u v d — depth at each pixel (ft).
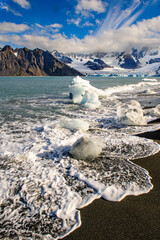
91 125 20.98
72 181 8.91
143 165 10.73
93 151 11.33
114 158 11.62
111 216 6.67
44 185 8.45
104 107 34.01
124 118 21.15
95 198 7.68
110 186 8.44
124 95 54.49
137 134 16.94
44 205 7.22
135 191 8.15
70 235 5.87
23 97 47.73
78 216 6.66
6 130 18.89
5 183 8.56
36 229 6.13
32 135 17.28
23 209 7.04
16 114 27.14
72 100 42.27
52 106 35.12
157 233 5.87
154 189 8.33
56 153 12.32
